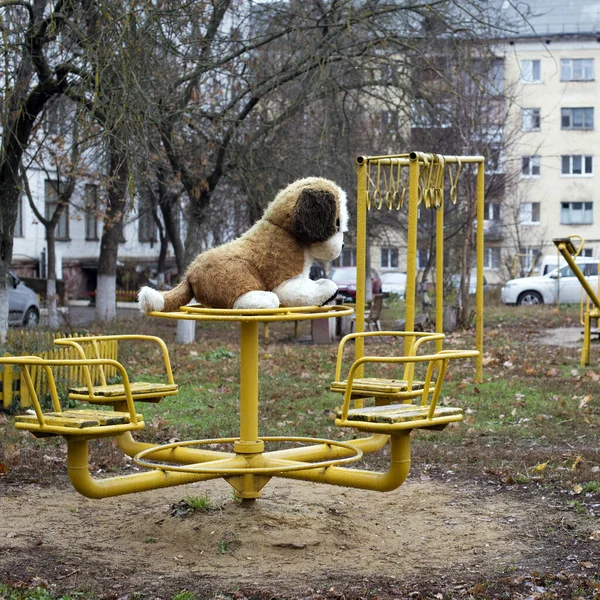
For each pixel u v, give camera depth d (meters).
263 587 5.04
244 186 20.17
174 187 24.02
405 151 22.94
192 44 15.89
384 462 8.38
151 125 15.18
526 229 49.53
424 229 30.67
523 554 5.69
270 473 5.85
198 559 5.59
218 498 6.86
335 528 6.16
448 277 29.64
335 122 19.80
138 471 8.00
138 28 13.34
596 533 6.03
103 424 5.33
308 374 14.66
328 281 5.79
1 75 13.54
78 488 5.45
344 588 5.04
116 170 14.12
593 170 51.41
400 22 18.64
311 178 5.88
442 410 5.70
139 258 46.34
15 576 5.21
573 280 33.56
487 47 18.75
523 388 12.49
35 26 13.48
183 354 17.56
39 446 8.98
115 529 6.21
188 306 5.79
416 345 5.98
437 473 7.96
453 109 24.70
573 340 20.19
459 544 5.90
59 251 39.59
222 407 11.59
